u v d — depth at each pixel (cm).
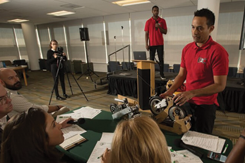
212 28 112
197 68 121
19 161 53
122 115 137
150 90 269
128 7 493
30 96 440
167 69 507
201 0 336
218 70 110
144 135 44
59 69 384
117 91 419
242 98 282
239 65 462
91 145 107
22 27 802
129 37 625
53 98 415
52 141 71
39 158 56
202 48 117
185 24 511
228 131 237
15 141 53
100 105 357
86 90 472
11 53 830
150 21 356
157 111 127
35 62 855
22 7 432
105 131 124
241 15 432
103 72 730
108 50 689
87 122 140
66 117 149
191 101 132
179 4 462
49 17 629
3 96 95
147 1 437
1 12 494
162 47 361
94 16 661
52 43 378
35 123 57
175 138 110
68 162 120
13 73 154
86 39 582
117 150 45
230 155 53
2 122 120
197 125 129
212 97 123
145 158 43
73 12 545
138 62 269
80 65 722
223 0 418
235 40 453
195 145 99
